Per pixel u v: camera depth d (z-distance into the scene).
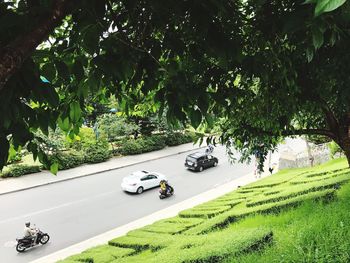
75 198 25.08
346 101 5.58
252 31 4.35
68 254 17.22
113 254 13.90
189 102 3.41
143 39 3.45
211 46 2.90
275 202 13.29
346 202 9.34
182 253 9.01
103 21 2.77
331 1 1.47
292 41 4.12
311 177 18.38
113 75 3.31
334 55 4.70
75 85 3.28
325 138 16.55
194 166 33.44
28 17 2.14
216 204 19.95
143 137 41.56
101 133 35.59
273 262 6.72
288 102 5.83
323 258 6.12
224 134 7.77
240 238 8.59
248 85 5.62
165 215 22.53
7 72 1.94
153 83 3.71
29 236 17.73
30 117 2.87
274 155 37.53
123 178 29.47
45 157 3.60
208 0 2.76
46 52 2.62
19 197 24.81
